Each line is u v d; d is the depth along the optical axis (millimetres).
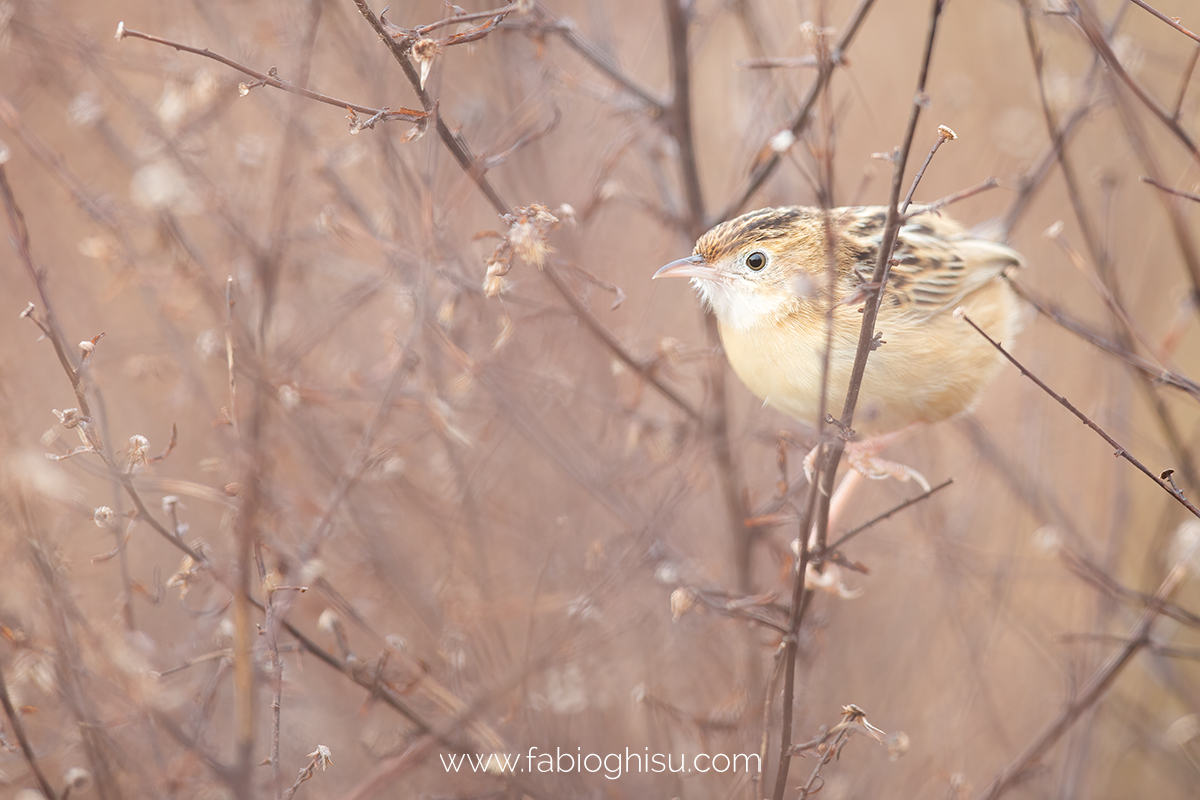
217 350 8672
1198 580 12430
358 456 8516
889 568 12812
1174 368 8641
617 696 10680
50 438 7008
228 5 10648
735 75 11430
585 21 12562
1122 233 13070
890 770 10883
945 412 8883
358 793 8328
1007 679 12195
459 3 9812
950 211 13508
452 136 6797
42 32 9523
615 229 12180
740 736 9172
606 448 11047
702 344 11125
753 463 12094
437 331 8664
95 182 11281
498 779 8656
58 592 7676
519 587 10492
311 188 10562
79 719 7707
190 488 7668
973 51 14586
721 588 9281
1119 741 11773
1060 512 11305
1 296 11477
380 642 8289
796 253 8516
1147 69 12031
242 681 7277
